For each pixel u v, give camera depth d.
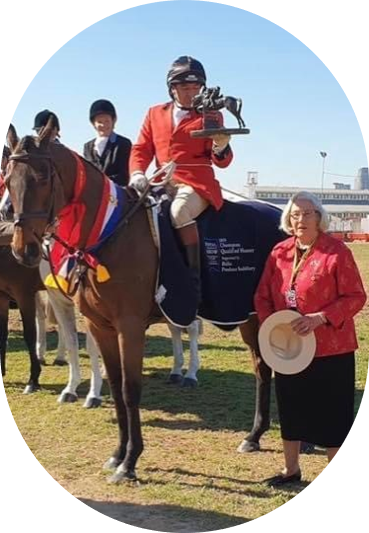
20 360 8.10
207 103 4.53
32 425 5.64
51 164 4.09
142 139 4.90
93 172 4.38
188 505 4.17
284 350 4.09
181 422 5.80
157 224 4.55
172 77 4.69
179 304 4.54
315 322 3.88
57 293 6.02
